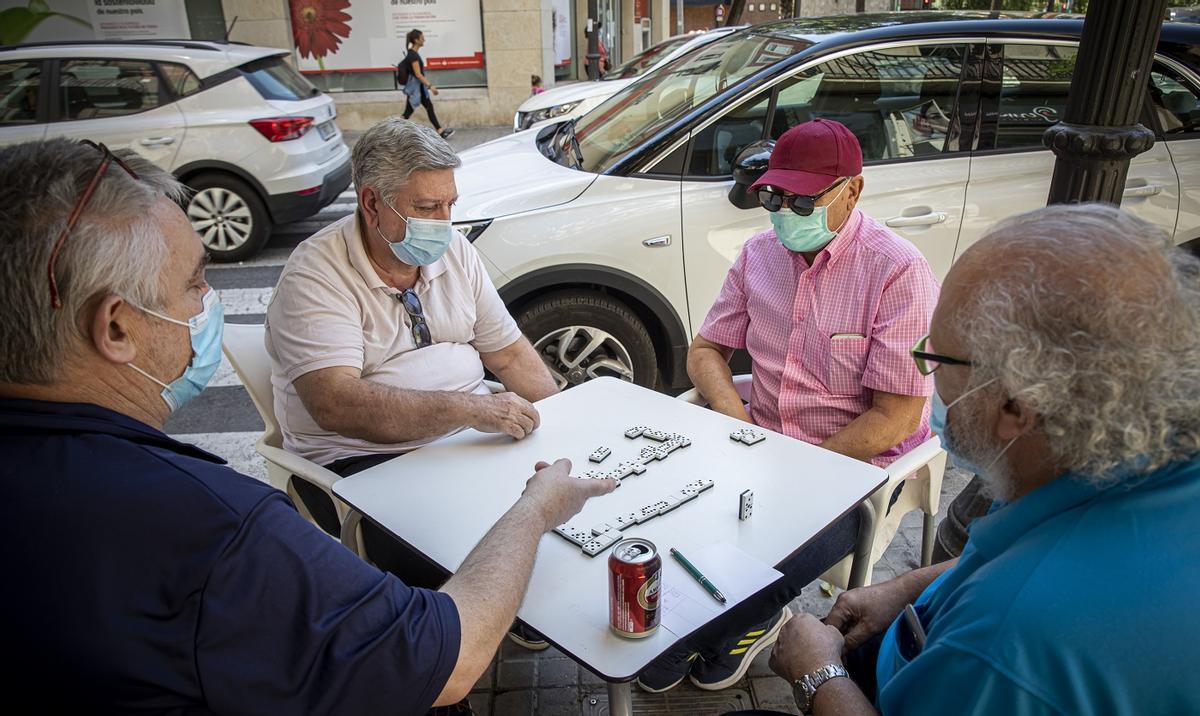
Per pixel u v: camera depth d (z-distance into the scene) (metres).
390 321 2.47
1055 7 12.27
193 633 1.07
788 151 2.34
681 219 3.66
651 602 1.44
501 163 4.25
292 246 7.39
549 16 13.61
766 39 4.20
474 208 3.68
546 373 2.84
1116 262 0.99
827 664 1.48
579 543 1.73
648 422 2.30
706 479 1.98
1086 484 1.06
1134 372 0.96
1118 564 0.99
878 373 2.30
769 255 2.62
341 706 1.15
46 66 6.53
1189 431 0.99
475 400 2.27
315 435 2.47
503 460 2.11
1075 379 0.99
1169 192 3.86
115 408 1.20
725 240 3.71
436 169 2.28
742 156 3.52
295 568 1.15
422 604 1.27
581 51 19.52
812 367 2.49
